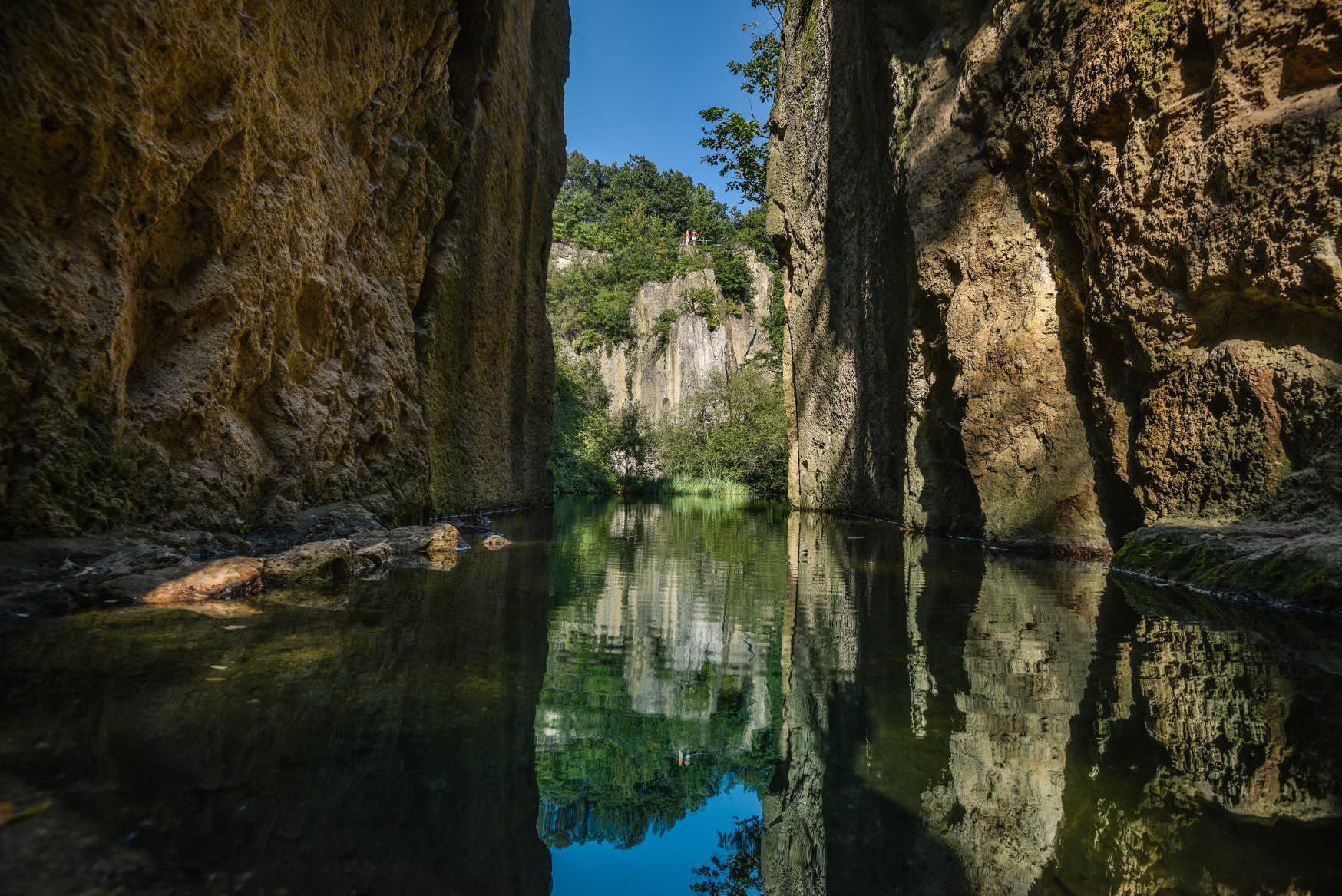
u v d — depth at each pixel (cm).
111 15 552
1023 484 989
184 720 263
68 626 407
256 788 213
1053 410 952
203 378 708
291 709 284
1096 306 859
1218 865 178
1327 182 565
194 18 637
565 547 1020
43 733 242
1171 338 743
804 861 195
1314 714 295
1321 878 172
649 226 8412
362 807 208
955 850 192
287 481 858
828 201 2055
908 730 284
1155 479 780
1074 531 916
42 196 529
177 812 193
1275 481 635
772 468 3709
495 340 1780
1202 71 696
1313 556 541
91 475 577
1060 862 184
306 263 891
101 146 553
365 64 1028
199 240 709
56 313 529
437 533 901
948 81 1231
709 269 6669
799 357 2495
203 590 513
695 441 4788
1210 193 679
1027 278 1002
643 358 6600
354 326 1077
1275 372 630
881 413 1667
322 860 178
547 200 2227
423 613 494
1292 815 206
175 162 639
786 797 228
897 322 1512
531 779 245
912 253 1312
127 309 614
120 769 217
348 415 1029
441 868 182
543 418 2267
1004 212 1058
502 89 1702
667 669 385
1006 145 1034
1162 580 682
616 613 532
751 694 341
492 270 1725
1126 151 782
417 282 1307
